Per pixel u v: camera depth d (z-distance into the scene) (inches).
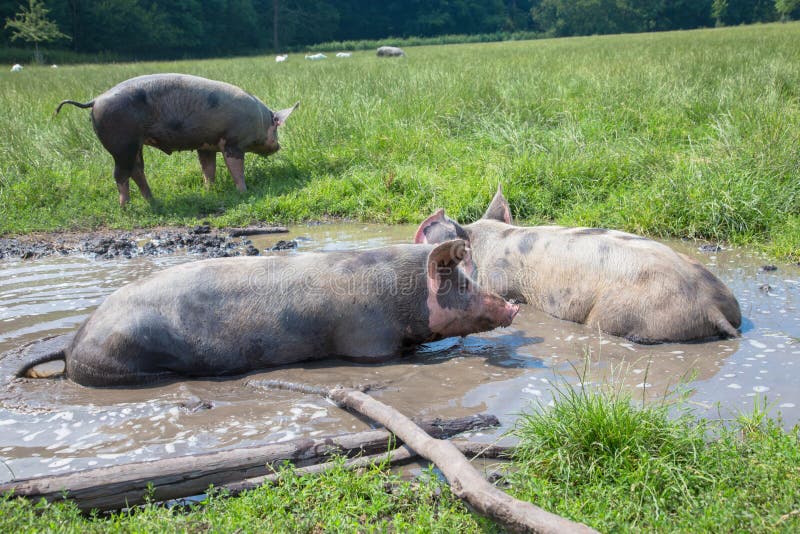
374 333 207.0
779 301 236.1
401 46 2824.8
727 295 215.2
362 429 163.9
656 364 194.2
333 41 3223.4
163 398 183.6
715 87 514.6
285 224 374.9
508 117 473.7
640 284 215.8
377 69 835.4
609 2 3472.0
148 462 136.6
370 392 184.7
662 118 458.0
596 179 369.7
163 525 125.3
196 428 165.9
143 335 191.0
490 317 213.0
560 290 236.1
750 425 152.1
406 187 394.0
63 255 319.9
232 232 351.9
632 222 324.2
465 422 161.8
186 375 199.2
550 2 3740.2
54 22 2037.4
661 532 121.6
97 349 190.4
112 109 365.7
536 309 246.4
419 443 143.0
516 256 252.4
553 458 141.9
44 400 183.0
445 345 221.5
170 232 356.8
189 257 311.4
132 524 124.8
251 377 198.1
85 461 151.0
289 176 438.9
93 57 2098.9
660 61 708.7
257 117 405.1
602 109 476.1
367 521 130.2
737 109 439.2
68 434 163.8
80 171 441.7
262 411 174.9
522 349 212.2
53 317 235.1
